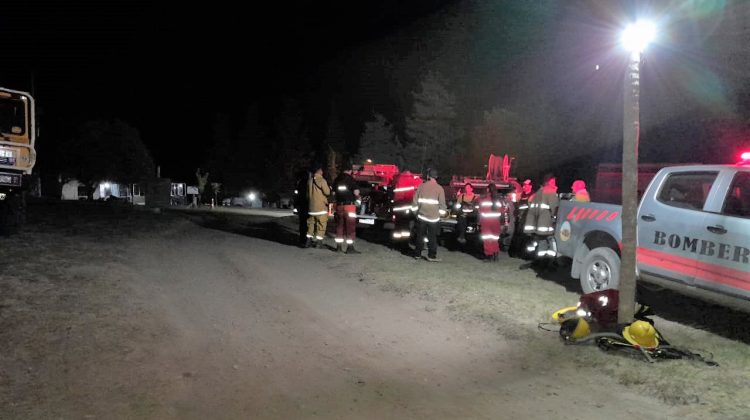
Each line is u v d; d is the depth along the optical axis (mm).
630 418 4602
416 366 5723
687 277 7016
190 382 5016
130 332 6141
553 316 7223
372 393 4977
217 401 4656
